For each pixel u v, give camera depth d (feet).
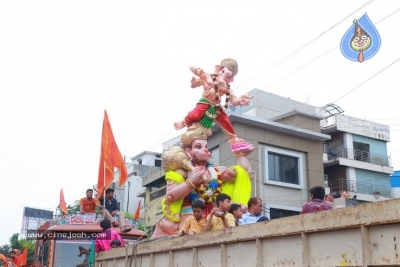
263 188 62.85
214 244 13.56
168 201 23.67
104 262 22.45
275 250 11.34
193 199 24.14
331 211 9.77
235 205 20.42
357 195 91.04
